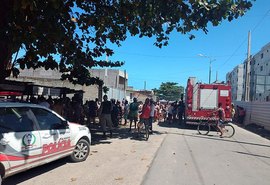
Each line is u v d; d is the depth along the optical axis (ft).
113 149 42.01
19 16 29.48
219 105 64.23
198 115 75.77
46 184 25.26
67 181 26.23
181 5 34.17
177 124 90.07
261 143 56.44
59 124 29.40
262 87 160.45
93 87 117.91
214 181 27.91
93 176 27.99
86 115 70.90
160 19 38.81
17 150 23.65
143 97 229.04
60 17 31.81
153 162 34.53
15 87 44.01
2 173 22.70
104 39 42.16
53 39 31.83
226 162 36.58
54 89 64.64
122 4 36.86
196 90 76.13
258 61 222.69
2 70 34.83
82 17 36.68
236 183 27.66
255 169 33.60
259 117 96.68
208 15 34.32
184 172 30.63
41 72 140.67
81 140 33.40
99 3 37.37
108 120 53.26
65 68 44.24
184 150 43.65
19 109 25.25
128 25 41.45
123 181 26.73
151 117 62.44
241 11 33.58
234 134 69.67
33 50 32.96
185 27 36.99
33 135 25.43
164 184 26.27
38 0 28.14
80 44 40.29
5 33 30.25
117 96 130.00
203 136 62.34
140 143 48.49
